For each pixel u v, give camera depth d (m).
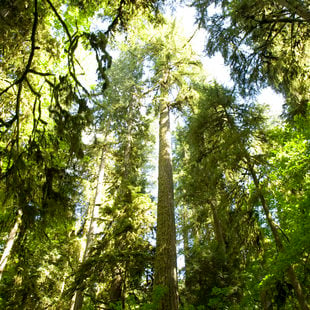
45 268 9.23
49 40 4.77
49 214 3.13
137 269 7.17
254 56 7.18
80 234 13.98
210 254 9.24
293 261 5.81
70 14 5.91
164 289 5.75
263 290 6.38
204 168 8.45
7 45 4.21
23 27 4.15
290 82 7.30
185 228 11.70
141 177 12.51
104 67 3.33
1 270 5.11
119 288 8.27
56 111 3.06
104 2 5.85
